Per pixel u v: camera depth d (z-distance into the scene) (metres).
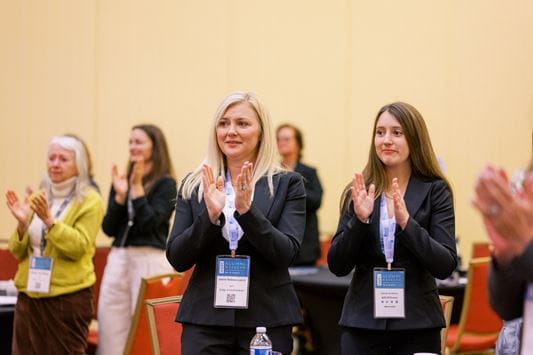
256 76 9.26
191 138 9.16
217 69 9.22
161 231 6.34
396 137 3.76
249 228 3.43
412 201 3.76
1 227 8.89
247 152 3.68
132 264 6.22
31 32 9.09
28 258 5.28
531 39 8.45
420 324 3.62
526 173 2.64
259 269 3.58
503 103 8.54
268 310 3.55
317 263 7.83
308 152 9.21
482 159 8.62
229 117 3.65
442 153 8.77
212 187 3.48
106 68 9.13
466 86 8.70
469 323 6.07
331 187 9.16
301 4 9.27
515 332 3.40
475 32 8.68
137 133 6.39
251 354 3.19
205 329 3.55
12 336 5.45
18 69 9.09
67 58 9.11
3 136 9.03
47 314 5.18
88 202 5.32
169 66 9.20
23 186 9.02
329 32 9.19
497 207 2.25
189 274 5.07
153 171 6.43
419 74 8.87
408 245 3.57
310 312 6.79
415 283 3.67
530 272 2.27
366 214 3.62
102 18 9.16
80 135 9.08
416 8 8.91
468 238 8.66
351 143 9.11
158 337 4.10
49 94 9.09
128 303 6.23
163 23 9.21
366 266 3.74
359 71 9.10
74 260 5.21
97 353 6.12
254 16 9.26
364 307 3.69
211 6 9.26
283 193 3.67
